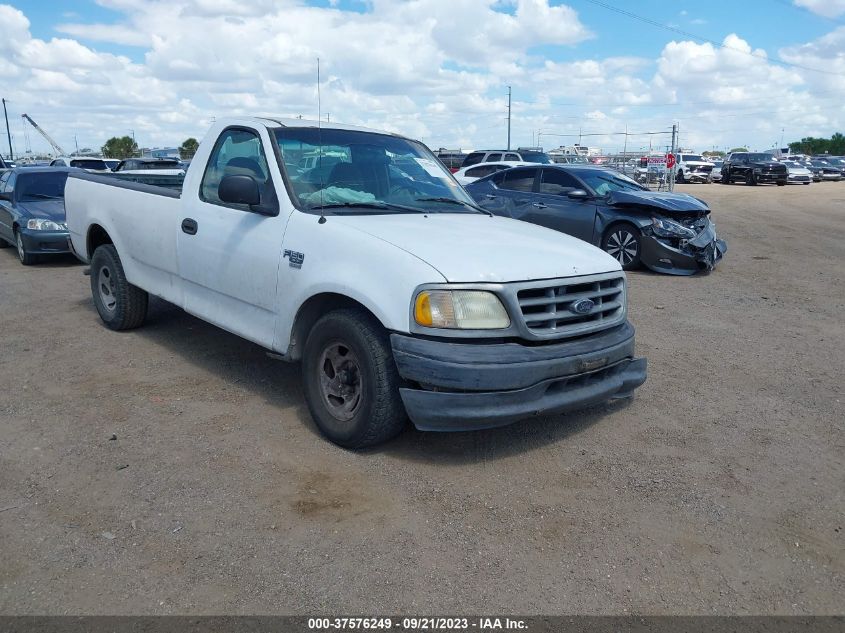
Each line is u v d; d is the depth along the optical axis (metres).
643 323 7.59
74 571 3.09
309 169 4.89
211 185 5.34
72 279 9.86
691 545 3.39
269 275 4.63
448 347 3.77
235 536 3.37
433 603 2.93
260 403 5.03
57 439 4.40
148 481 3.88
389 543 3.34
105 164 25.23
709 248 10.56
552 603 2.95
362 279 4.02
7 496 3.72
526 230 4.85
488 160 26.00
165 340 6.59
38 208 11.37
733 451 4.41
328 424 4.32
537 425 4.76
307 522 3.50
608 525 3.54
